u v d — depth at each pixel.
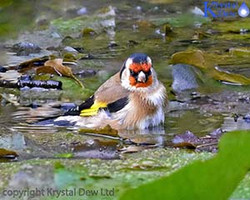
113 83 10.82
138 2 21.16
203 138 9.16
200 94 12.17
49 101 11.75
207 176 1.94
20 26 18.02
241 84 12.72
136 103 10.34
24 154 8.09
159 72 13.46
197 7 19.92
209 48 15.82
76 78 12.93
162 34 17.33
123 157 7.68
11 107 11.30
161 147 8.65
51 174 5.91
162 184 1.92
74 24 18.58
